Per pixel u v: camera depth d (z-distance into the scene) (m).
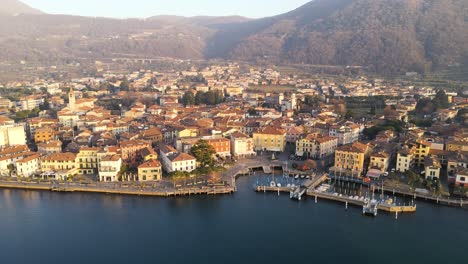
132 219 187.50
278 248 164.50
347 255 159.88
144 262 154.62
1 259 155.25
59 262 154.00
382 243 167.62
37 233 174.50
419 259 156.25
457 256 157.75
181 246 165.62
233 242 169.12
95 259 156.00
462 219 185.25
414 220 185.50
